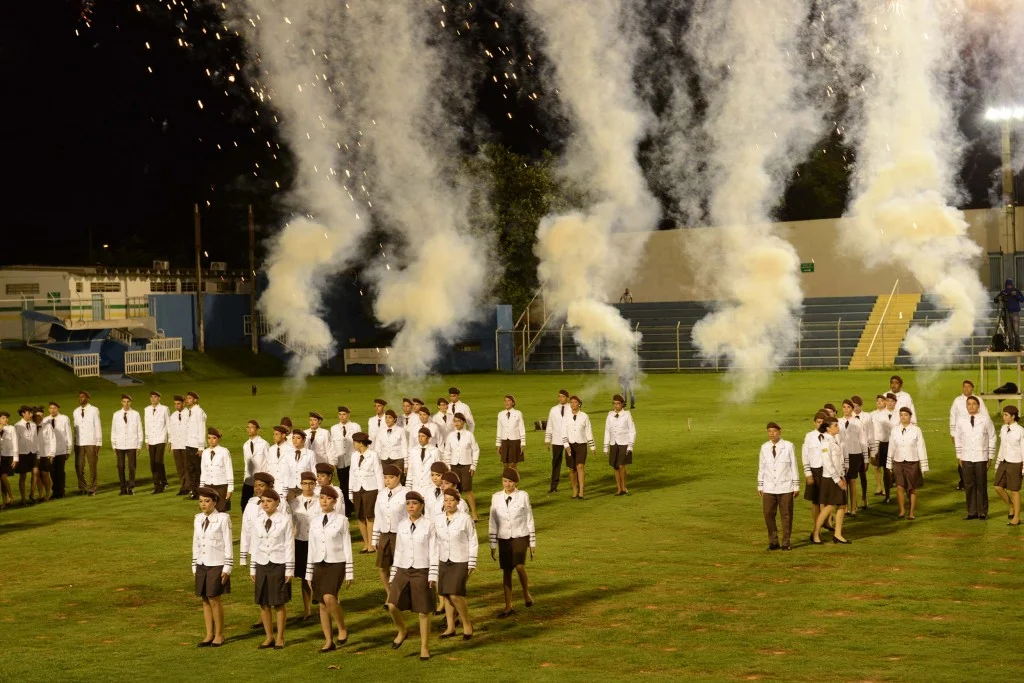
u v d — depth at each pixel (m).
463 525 12.91
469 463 20.22
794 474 17.05
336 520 12.91
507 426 22.78
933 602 13.80
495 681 11.25
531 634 13.03
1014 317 29.86
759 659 11.66
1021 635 12.31
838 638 12.35
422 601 12.23
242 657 12.47
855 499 20.33
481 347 66.75
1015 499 18.58
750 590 14.70
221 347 70.19
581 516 20.42
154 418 24.55
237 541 19.33
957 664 11.27
